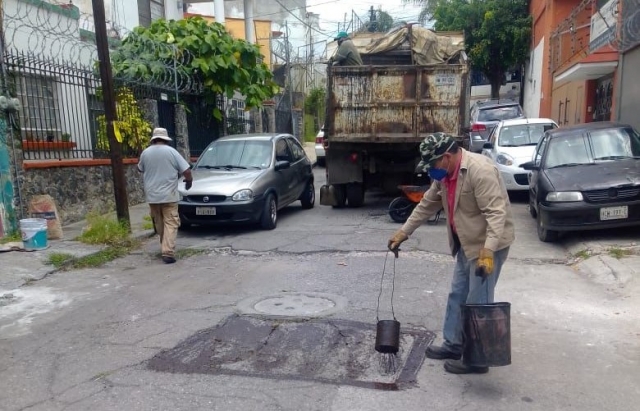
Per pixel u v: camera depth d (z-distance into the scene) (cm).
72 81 1008
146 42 1340
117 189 878
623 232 801
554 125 1304
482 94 3097
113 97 864
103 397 383
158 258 781
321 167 2133
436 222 968
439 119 1011
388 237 863
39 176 906
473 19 2512
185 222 922
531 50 2414
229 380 404
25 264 714
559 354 441
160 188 743
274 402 371
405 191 955
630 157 848
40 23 1070
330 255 769
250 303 571
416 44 1145
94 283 662
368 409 360
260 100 1608
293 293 602
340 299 577
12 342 486
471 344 369
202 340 479
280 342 471
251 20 2181
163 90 1345
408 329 493
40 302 593
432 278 648
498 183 374
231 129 1805
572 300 567
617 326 496
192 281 662
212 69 1463
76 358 448
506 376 404
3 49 819
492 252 359
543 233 805
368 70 1007
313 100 3209
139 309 564
